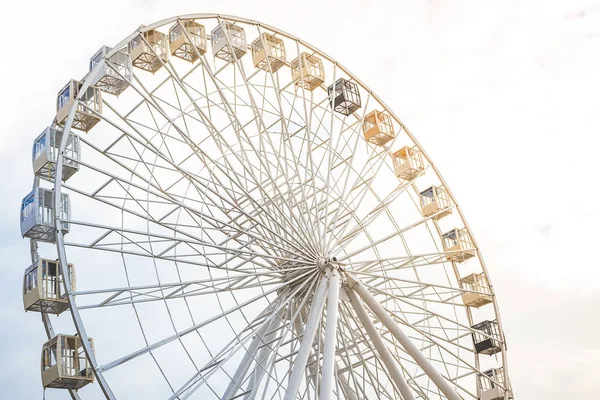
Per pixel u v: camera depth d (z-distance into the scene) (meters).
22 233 32.31
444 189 40.84
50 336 32.78
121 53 33.00
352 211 35.34
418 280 37.28
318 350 31.50
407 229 37.62
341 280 33.16
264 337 31.27
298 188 35.84
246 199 34.78
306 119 35.22
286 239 32.47
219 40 36.28
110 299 28.52
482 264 40.09
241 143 32.72
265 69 37.56
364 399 32.12
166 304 29.17
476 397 36.88
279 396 30.02
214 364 29.05
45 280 32.03
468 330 37.59
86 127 33.59
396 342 34.97
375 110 39.94
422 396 34.53
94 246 28.84
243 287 31.59
